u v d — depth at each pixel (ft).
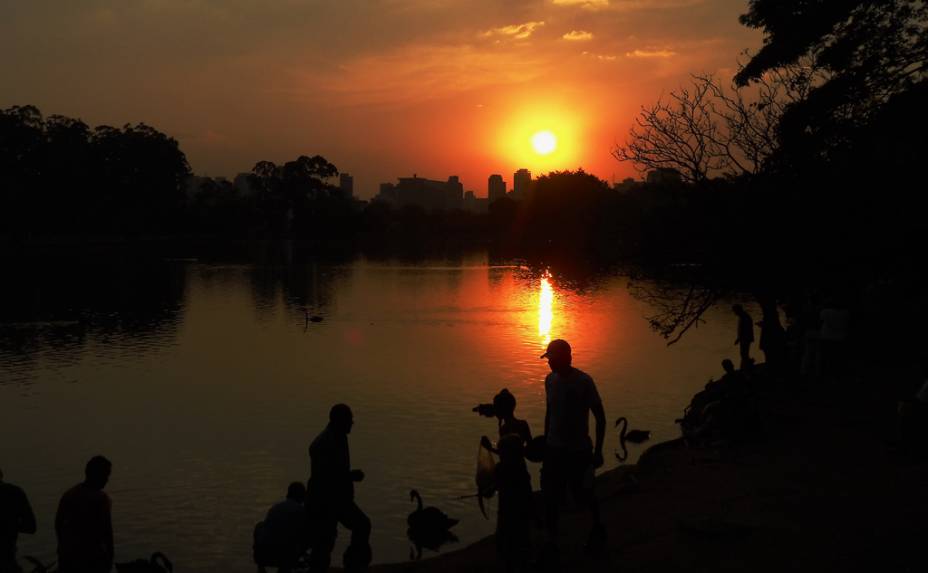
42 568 36.32
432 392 88.53
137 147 583.99
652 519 34.17
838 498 34.63
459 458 62.34
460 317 165.17
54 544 46.75
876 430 47.93
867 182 73.67
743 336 71.10
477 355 115.24
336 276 288.71
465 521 48.73
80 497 31.17
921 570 25.90
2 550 33.83
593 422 71.56
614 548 30.66
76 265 336.70
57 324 156.15
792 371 69.10
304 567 38.99
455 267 342.03
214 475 59.26
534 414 76.38
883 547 28.07
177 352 121.49
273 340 134.21
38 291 225.97
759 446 46.60
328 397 86.84
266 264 360.89
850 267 74.02
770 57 84.58
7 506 33.99
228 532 48.16
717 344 123.95
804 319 68.54
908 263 74.08
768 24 88.79
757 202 70.59
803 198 71.41
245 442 68.54
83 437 70.95
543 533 34.53
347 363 109.70
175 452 65.57
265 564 39.04
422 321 158.81
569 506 39.14
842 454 42.83
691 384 91.04
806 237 70.03
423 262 383.24
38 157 491.72
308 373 102.12
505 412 33.91
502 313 172.14
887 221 72.74
